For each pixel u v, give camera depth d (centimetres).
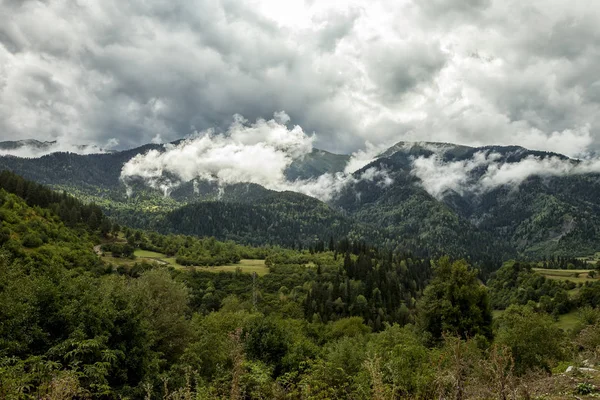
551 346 2075
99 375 1255
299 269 13862
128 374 1686
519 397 796
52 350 1330
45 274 1848
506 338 2172
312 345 2486
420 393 998
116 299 1906
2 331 1334
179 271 12231
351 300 10506
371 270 12925
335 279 11931
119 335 1728
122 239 15175
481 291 3644
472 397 788
